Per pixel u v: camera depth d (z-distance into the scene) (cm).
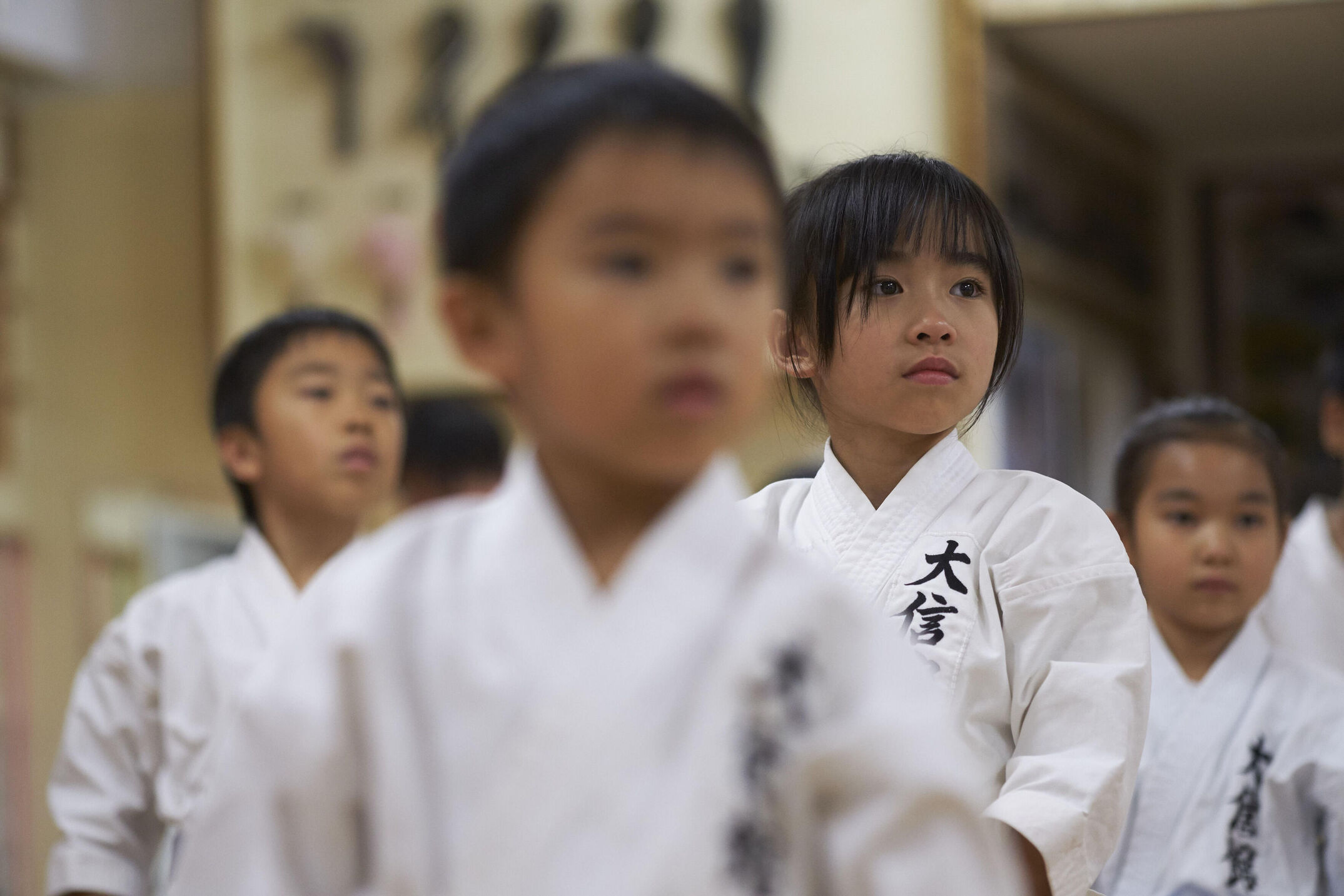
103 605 798
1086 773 224
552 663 140
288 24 759
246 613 347
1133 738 232
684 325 129
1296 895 318
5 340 813
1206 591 332
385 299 735
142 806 352
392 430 360
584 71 140
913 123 679
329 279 746
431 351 730
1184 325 910
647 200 130
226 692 338
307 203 750
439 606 147
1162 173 907
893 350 243
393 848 140
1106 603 239
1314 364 886
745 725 136
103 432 807
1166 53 743
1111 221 841
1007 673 240
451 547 152
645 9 708
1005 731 239
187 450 797
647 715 137
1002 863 138
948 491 253
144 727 350
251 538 357
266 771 147
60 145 819
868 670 141
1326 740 324
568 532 146
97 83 812
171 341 803
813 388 273
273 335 356
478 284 143
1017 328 258
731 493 149
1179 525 337
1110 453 855
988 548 246
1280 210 898
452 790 140
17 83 816
